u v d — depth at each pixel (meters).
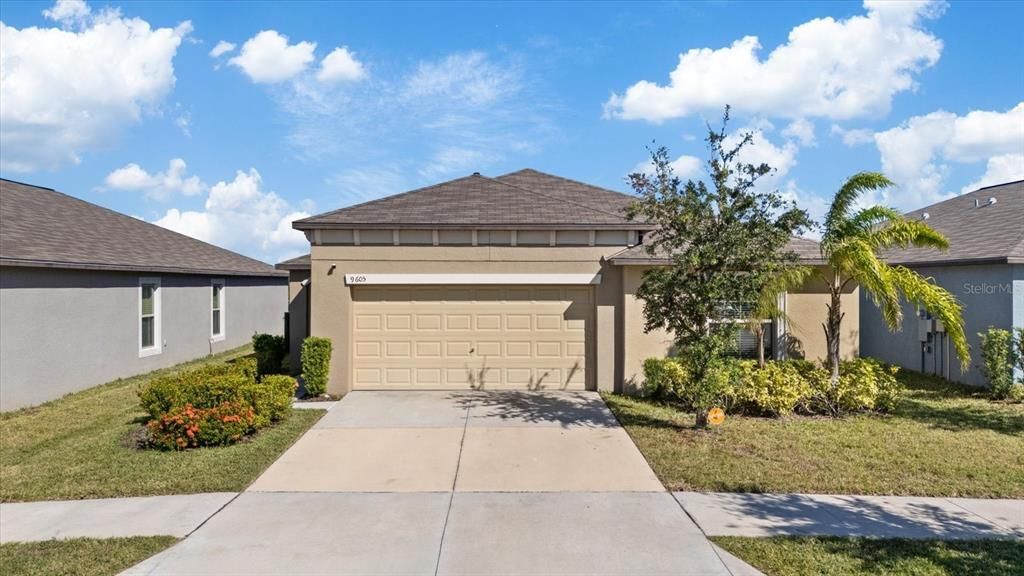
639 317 11.40
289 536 5.12
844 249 9.67
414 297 11.70
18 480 6.56
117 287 14.07
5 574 4.45
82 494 6.14
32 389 11.24
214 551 4.84
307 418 9.34
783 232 7.96
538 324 11.76
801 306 11.45
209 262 19.44
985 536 5.14
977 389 12.07
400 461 7.26
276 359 14.53
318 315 11.45
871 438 8.23
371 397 11.08
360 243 11.48
